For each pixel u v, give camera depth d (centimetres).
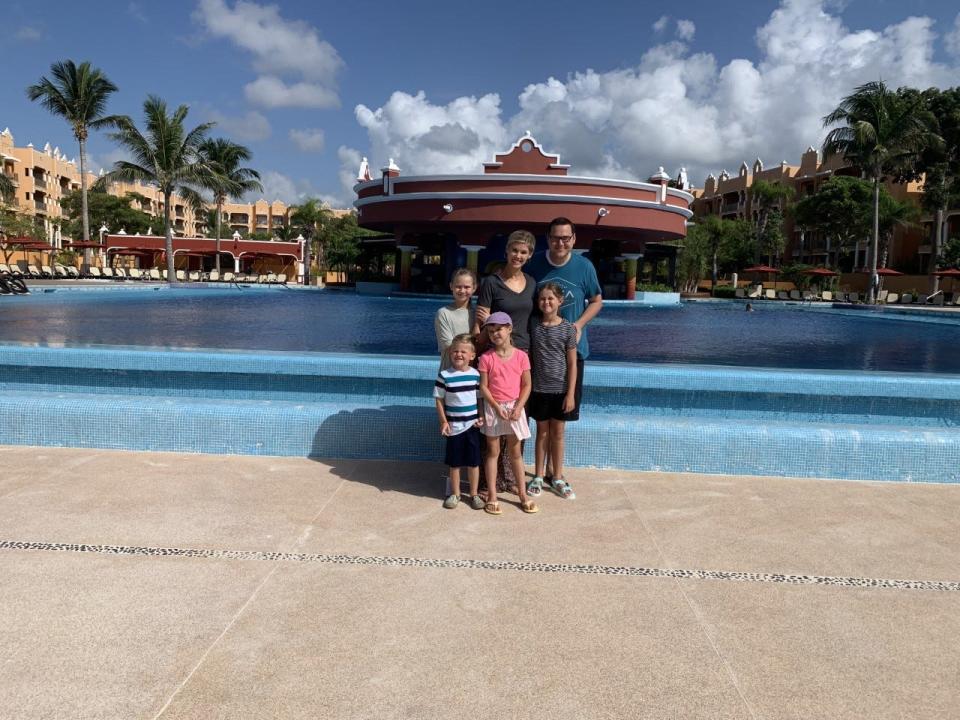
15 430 457
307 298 2417
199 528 318
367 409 452
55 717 183
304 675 205
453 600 255
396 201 2728
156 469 409
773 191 5222
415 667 211
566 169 2680
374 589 262
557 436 381
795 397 484
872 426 457
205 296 2367
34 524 317
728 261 5825
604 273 3428
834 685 207
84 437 454
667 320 1722
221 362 509
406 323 1266
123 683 198
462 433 347
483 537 318
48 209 6538
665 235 2884
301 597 254
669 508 364
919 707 198
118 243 4616
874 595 267
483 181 2569
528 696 197
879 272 3497
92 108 3459
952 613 254
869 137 3112
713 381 482
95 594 251
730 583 275
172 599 249
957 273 3306
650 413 496
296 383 511
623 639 230
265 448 450
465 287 370
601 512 356
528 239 367
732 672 213
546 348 367
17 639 220
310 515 340
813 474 429
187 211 8588
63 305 1625
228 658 212
